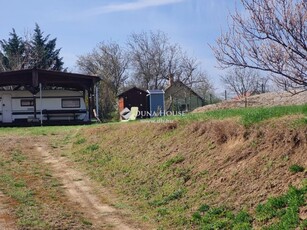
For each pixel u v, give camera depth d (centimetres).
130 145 1570
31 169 1491
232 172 966
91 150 1722
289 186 784
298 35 767
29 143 1989
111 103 4803
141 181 1211
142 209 1026
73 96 3469
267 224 728
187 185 1042
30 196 1141
